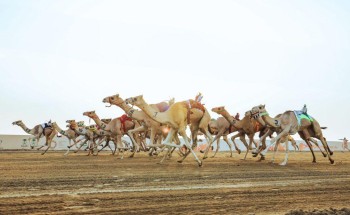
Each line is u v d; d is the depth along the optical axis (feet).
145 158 63.21
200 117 54.24
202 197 23.89
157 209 19.95
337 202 23.40
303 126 55.77
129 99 45.96
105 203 21.18
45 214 18.19
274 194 25.93
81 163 50.03
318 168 48.67
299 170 45.06
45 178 31.96
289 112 54.75
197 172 39.65
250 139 65.92
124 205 20.77
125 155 75.36
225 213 19.35
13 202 20.67
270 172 41.75
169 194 24.57
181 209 20.10
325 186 30.81
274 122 55.57
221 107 64.49
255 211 20.02
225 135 75.66
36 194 23.50
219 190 26.89
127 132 70.59
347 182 33.96
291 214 18.90
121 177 33.78
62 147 126.62
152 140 61.00
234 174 38.52
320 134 58.18
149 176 34.91
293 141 67.72
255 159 67.82
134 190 25.95
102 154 84.94
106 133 78.38
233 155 86.89
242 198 23.94
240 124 64.95
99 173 37.01
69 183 29.01
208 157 70.54
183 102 50.96
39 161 53.11
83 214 18.42
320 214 18.86
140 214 18.76
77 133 85.15
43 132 99.19
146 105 46.65
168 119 47.32
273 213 19.58
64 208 19.65
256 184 30.91
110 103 60.54
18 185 27.30
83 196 23.16
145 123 63.05
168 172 38.99
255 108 56.13
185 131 48.49
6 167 41.75
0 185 27.04
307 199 24.25
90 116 75.92
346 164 57.57
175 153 86.22
